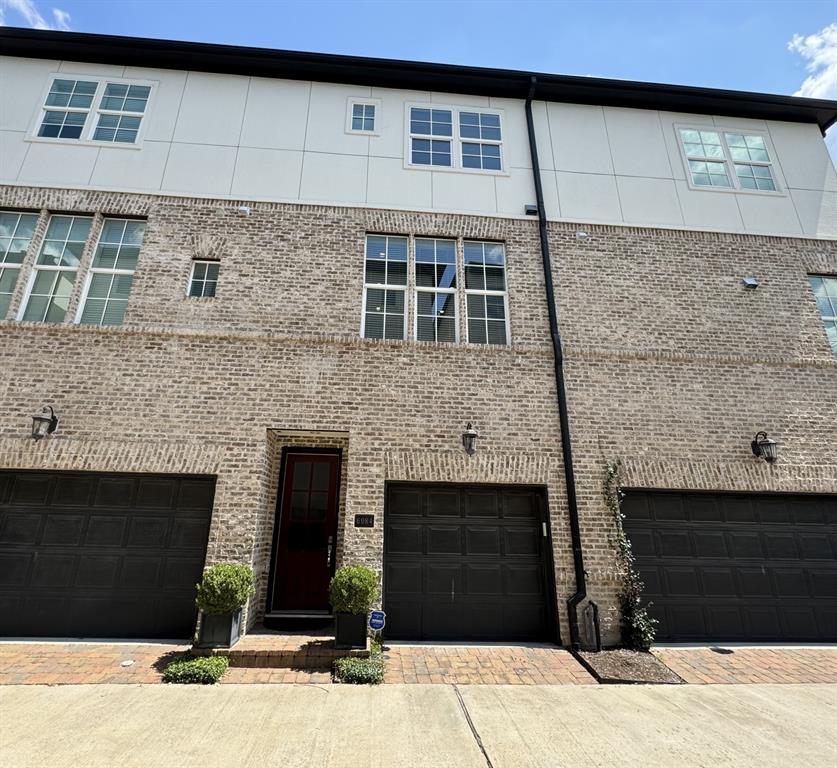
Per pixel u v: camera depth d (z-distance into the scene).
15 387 6.39
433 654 5.71
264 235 7.61
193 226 7.54
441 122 8.81
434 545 6.54
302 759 3.39
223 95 8.48
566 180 8.57
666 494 6.99
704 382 7.37
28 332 6.63
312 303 7.32
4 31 7.94
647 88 8.97
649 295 7.88
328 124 8.48
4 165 7.59
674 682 5.14
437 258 8.00
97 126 8.09
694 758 3.54
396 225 7.94
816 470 7.05
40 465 6.13
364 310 7.61
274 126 8.34
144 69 8.54
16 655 5.26
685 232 8.37
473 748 3.61
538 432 6.91
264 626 6.25
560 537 6.46
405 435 6.71
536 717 4.18
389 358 7.05
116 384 6.53
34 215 7.53
